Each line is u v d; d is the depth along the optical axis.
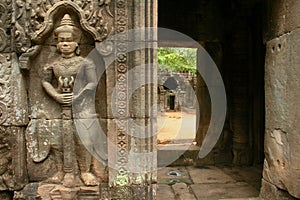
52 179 3.02
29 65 2.95
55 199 2.94
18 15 2.90
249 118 5.04
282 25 2.97
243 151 5.07
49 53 3.00
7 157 2.96
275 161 3.07
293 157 2.75
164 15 5.14
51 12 2.88
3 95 2.91
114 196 2.96
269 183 3.21
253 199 3.42
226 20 5.22
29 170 3.00
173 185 3.95
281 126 2.96
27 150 3.00
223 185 3.95
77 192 2.95
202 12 5.19
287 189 2.87
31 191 2.95
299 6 2.68
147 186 2.97
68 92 2.96
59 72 2.94
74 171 3.00
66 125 2.97
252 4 4.83
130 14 2.95
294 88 2.75
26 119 2.97
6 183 2.94
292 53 2.78
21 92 2.93
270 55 3.22
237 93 5.09
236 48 5.07
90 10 2.90
